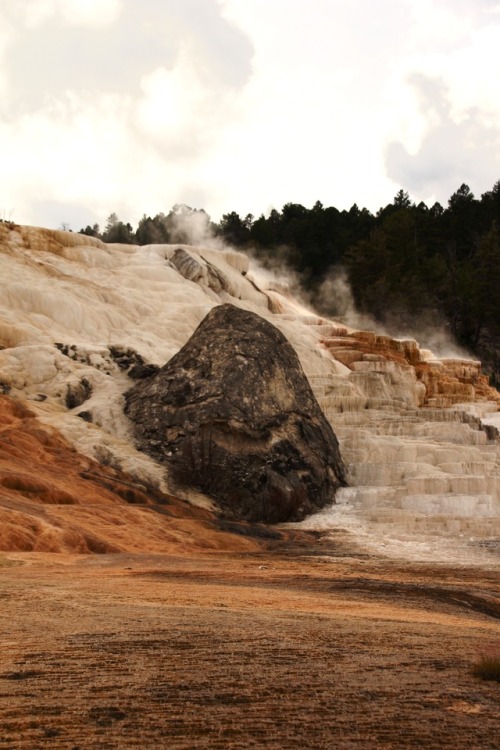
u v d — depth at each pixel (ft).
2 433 98.63
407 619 43.52
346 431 124.06
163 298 168.86
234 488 102.83
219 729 24.12
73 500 85.10
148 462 104.17
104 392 119.34
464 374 209.36
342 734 24.17
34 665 29.53
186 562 65.05
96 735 23.34
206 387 109.40
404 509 103.81
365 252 306.96
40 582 48.80
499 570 69.87
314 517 103.35
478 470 116.06
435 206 397.80
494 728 25.26
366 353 182.29
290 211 409.49
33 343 128.98
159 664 30.14
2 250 161.79
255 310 193.36
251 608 43.29
